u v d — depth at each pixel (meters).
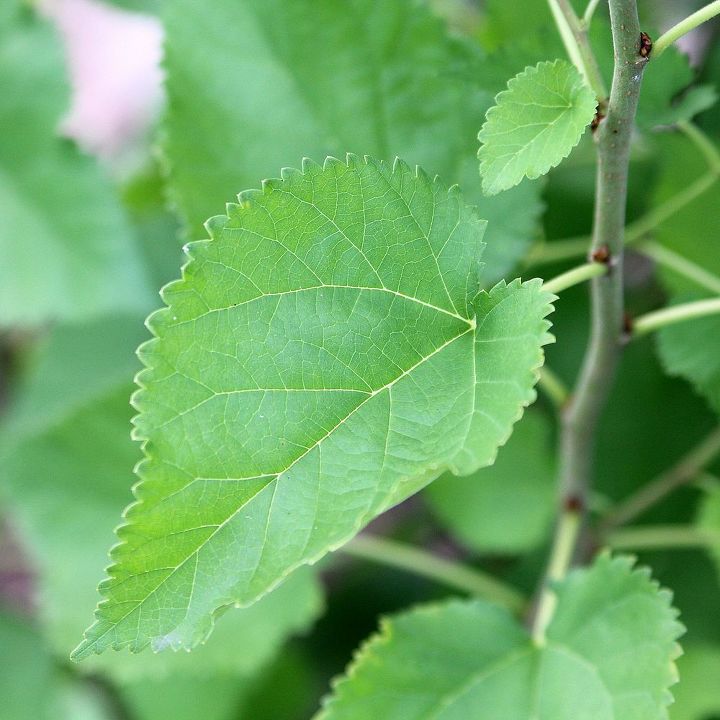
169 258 0.90
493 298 0.57
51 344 0.95
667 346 0.67
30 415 0.92
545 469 0.77
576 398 0.66
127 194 0.97
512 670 0.65
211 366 0.56
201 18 0.68
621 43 0.56
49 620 0.80
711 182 0.68
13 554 1.15
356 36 0.67
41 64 0.80
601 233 0.59
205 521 0.55
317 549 0.55
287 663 0.86
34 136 0.81
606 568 0.64
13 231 0.84
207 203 0.68
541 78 0.57
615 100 0.57
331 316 0.57
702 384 0.67
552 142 0.56
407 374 0.57
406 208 0.57
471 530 0.79
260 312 0.56
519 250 0.68
